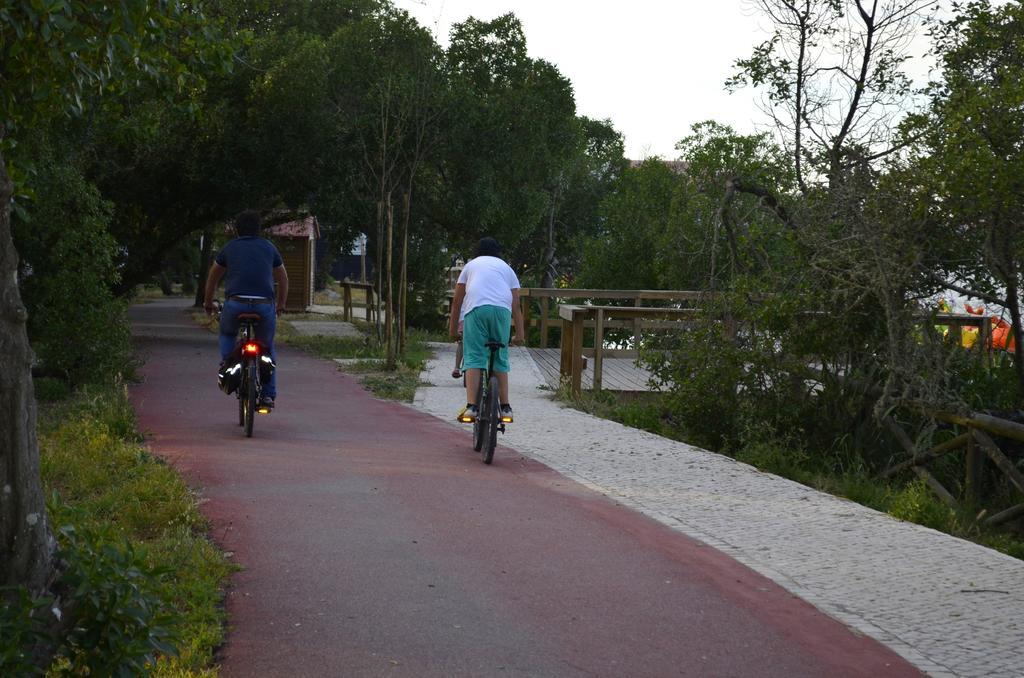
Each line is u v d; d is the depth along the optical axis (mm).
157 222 22953
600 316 14242
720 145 17203
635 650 4711
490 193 21703
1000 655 4754
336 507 7074
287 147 20891
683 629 5008
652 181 24109
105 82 7332
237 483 7676
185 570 5355
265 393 10031
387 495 7508
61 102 6988
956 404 9555
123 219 22422
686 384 11281
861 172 10273
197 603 4996
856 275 9961
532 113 21891
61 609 3564
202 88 9664
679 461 9508
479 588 5500
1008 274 9695
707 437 11430
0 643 3227
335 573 5645
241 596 5230
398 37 21156
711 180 12297
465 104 20969
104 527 3871
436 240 23562
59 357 12609
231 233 34281
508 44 22375
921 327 10141
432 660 4500
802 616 5254
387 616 5020
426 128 20531
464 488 7891
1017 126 8922
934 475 10328
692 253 12836
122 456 7992
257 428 10508
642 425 12102
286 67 20359
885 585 5809
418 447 9766
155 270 24375
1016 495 9719
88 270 12938
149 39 7875
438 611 5117
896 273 9711
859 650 4797
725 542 6645
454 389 14633
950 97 10117
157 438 9555
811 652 4758
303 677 4273
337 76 21109
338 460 8805
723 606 5367
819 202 10500
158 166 20906
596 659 4586
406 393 13773
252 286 9914
